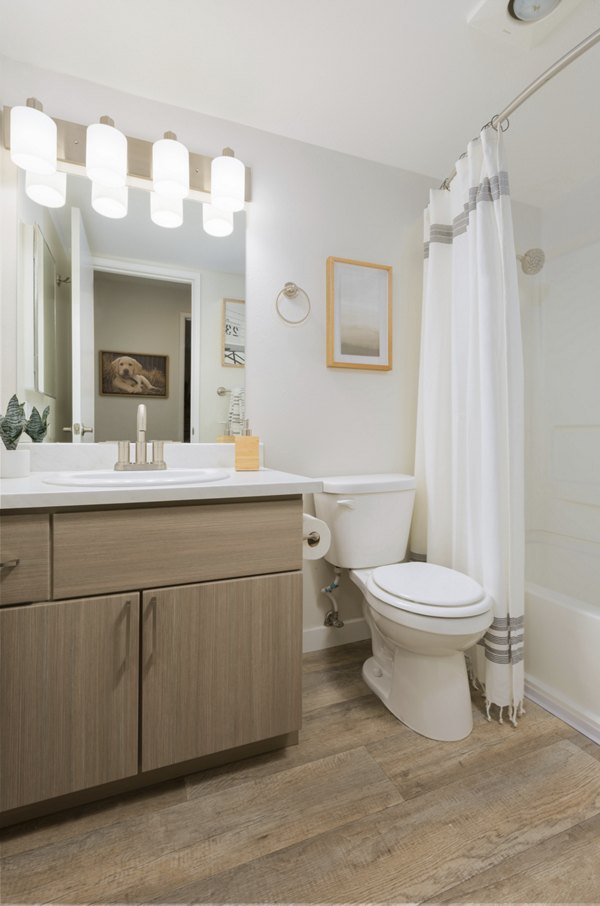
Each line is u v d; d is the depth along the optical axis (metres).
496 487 1.41
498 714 1.44
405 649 1.38
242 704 1.15
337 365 1.88
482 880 0.89
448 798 1.09
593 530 2.12
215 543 1.11
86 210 1.55
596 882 0.88
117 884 0.88
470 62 1.45
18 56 1.41
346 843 0.97
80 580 0.98
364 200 1.95
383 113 1.68
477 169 1.50
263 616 1.17
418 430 1.88
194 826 1.01
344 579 1.95
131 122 1.57
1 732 0.93
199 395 1.70
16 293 1.43
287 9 1.26
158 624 1.05
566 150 1.93
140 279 1.62
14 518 0.93
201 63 1.45
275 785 1.13
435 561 1.73
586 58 1.43
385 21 1.30
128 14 1.28
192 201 1.69
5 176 1.41
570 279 2.26
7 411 1.26
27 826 1.00
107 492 0.98
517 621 1.41
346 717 1.42
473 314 1.51
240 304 1.75
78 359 1.55
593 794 1.10
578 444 2.20
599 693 1.31
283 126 1.75
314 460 1.88
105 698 1.01
